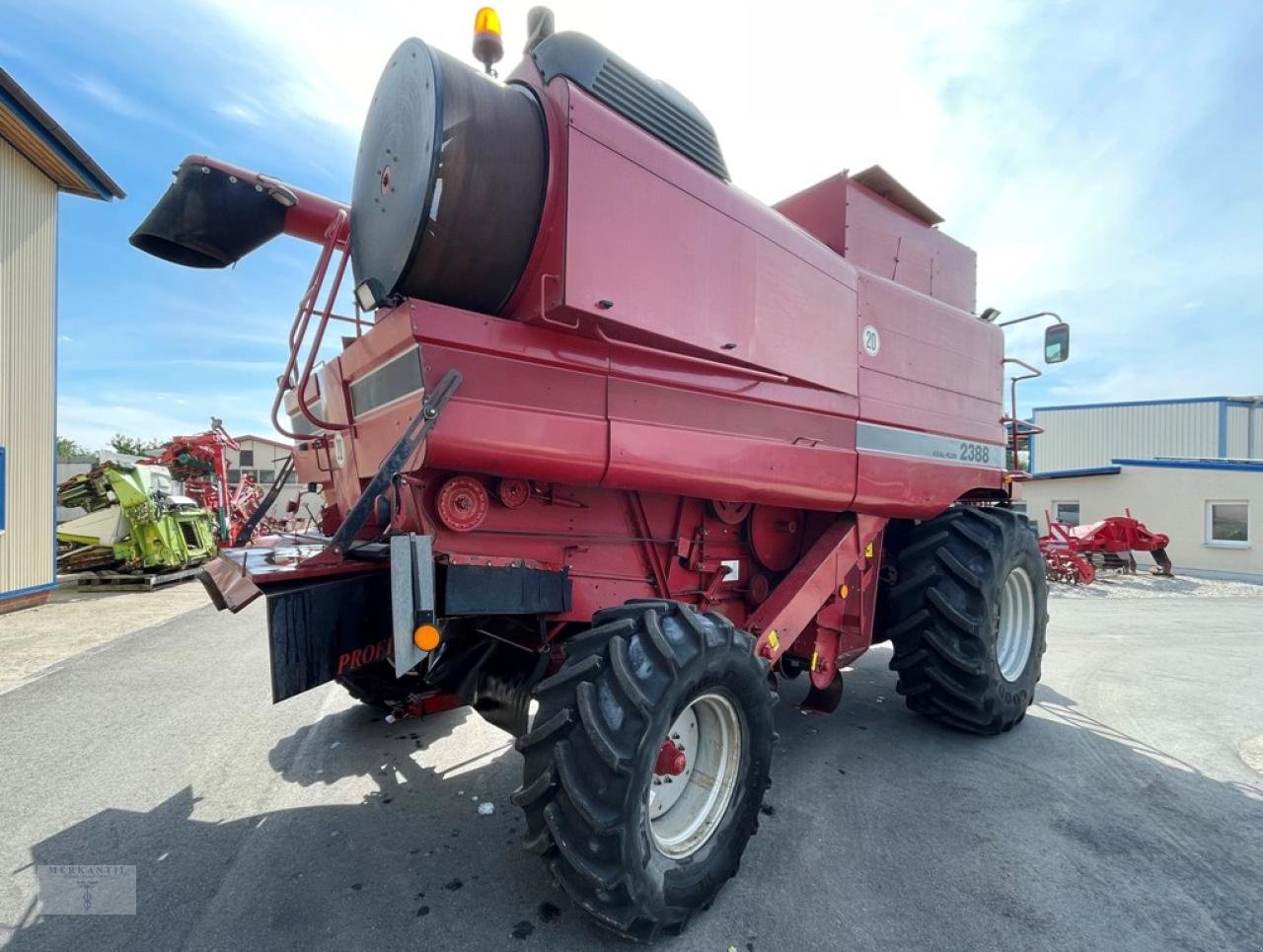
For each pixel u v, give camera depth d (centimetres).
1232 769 362
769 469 293
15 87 786
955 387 429
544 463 222
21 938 213
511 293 229
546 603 244
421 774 339
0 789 325
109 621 802
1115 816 304
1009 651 434
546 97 230
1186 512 1661
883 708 466
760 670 253
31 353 912
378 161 245
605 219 225
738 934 220
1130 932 221
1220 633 804
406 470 196
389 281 226
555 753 204
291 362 262
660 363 253
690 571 317
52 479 943
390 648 237
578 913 228
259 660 593
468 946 210
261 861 259
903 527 440
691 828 238
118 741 389
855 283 351
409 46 230
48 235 938
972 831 289
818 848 274
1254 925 225
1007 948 212
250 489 1560
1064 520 1903
